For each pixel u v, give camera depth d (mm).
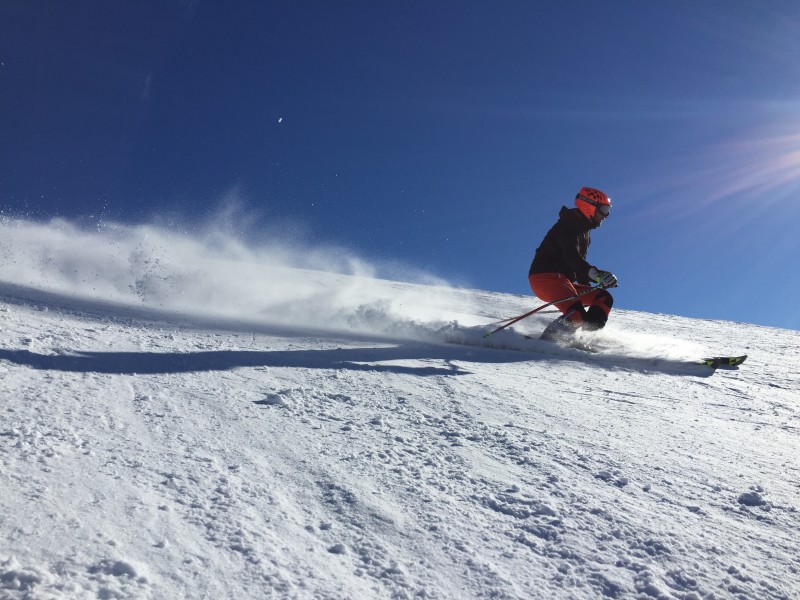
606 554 1720
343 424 2781
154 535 1579
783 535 1952
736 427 3465
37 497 1697
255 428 2576
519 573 1589
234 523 1701
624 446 2832
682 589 1573
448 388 3797
